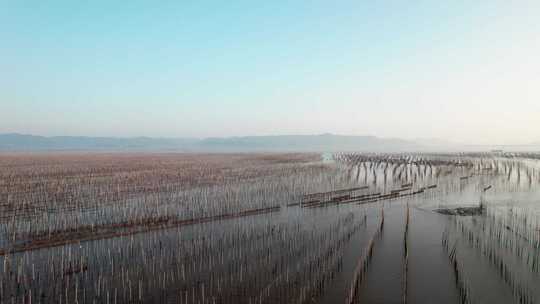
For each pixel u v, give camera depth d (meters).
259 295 12.02
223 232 19.84
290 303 11.45
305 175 47.56
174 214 24.02
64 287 12.73
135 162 74.12
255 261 15.19
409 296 11.87
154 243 17.83
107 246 17.36
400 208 26.14
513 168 58.12
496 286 12.45
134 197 30.31
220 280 13.27
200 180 41.75
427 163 65.44
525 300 11.42
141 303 11.52
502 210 24.78
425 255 15.68
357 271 13.86
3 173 48.25
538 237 17.91
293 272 13.91
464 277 13.20
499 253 15.77
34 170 53.12
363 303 11.40
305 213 24.84
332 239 18.20
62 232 19.59
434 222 21.58
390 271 13.95
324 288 12.50
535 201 28.42
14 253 16.17
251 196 30.88
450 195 32.25
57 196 30.62
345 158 87.56
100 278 13.47
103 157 96.38
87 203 27.66
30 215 23.61
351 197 31.08
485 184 39.31
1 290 12.34
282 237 18.70
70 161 76.31
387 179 45.81
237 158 93.88
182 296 12.01
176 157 98.75
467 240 17.77
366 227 20.58
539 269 13.83
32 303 11.55
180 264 14.91
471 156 92.62
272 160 84.69
